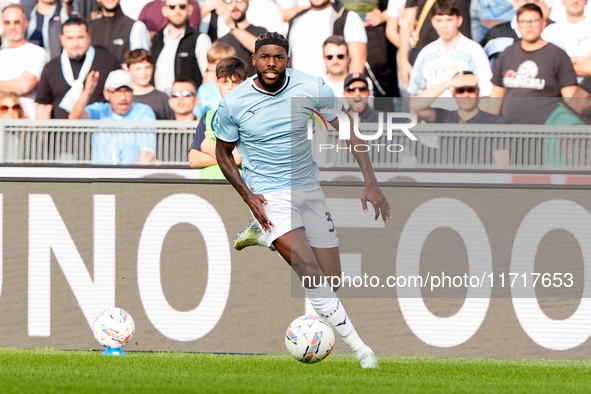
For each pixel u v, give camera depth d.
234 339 16.39
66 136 24.89
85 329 16.77
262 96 13.00
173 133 25.09
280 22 28.86
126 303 16.67
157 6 28.48
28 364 13.00
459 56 27.78
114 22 28.69
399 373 12.16
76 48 28.72
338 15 28.39
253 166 13.41
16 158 24.73
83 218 16.75
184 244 16.55
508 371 13.09
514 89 27.67
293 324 12.49
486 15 27.86
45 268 16.81
